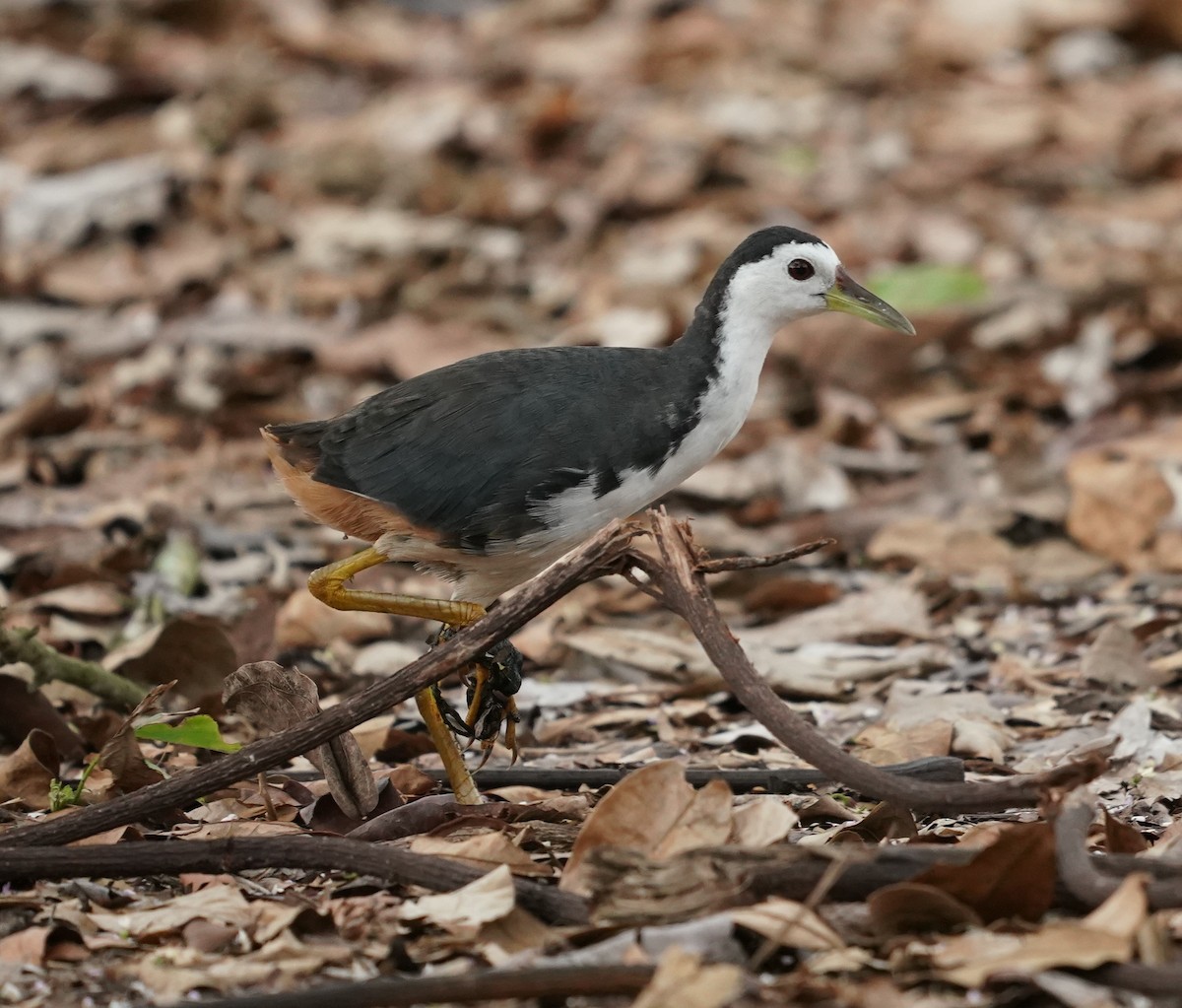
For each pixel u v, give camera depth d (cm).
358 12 2491
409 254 1783
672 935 555
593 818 618
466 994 518
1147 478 1210
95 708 948
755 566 642
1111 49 2317
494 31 2405
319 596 798
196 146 1983
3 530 1214
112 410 1477
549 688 1017
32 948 590
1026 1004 535
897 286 1633
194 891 639
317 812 723
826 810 727
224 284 1722
